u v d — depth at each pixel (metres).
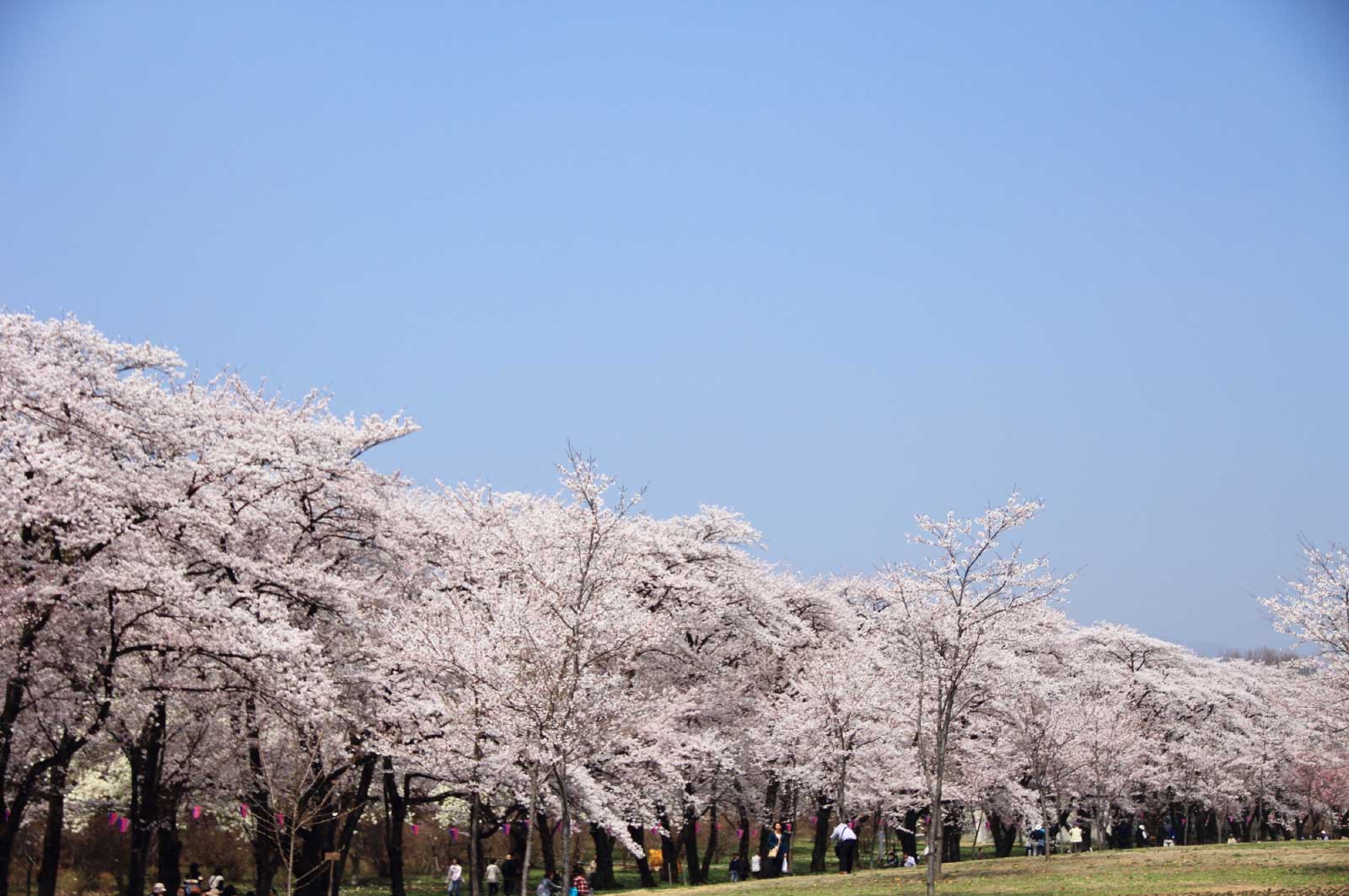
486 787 27.17
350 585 28.84
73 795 35.88
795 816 46.53
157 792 27.80
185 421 26.89
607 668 31.56
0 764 23.12
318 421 31.23
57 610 23.69
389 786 32.78
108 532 23.09
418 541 31.98
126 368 25.98
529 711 23.11
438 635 27.98
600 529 28.16
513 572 30.25
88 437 24.45
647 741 35.62
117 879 39.94
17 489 21.62
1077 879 25.84
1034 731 38.53
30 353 24.69
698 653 40.16
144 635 25.33
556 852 58.41
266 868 29.73
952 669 26.83
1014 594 27.72
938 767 24.55
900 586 29.48
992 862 32.06
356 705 29.09
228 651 24.23
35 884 38.19
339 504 30.27
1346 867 25.89
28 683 23.69
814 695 38.75
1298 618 29.52
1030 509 26.61
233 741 29.06
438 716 28.45
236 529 26.92
